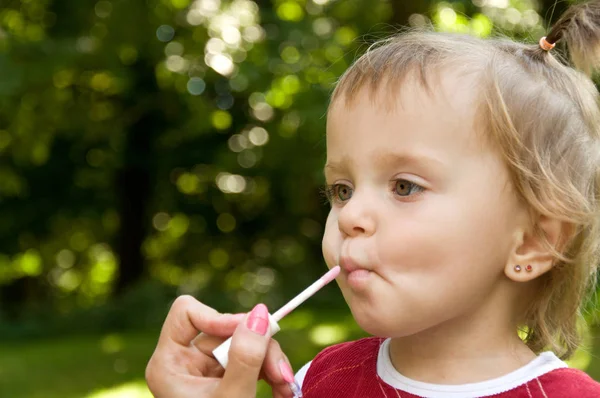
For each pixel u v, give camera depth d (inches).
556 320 52.1
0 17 378.0
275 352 51.2
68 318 425.4
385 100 46.3
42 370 278.4
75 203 511.8
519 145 45.8
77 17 371.2
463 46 49.3
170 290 446.6
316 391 55.5
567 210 46.6
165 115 466.9
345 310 406.6
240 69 320.5
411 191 45.6
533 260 46.9
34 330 410.6
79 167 487.8
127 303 429.1
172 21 382.0
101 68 380.8
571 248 49.1
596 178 51.1
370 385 51.9
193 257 595.8
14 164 478.3
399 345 50.9
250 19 356.5
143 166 484.1
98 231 585.0
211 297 447.8
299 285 478.6
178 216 543.8
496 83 46.3
